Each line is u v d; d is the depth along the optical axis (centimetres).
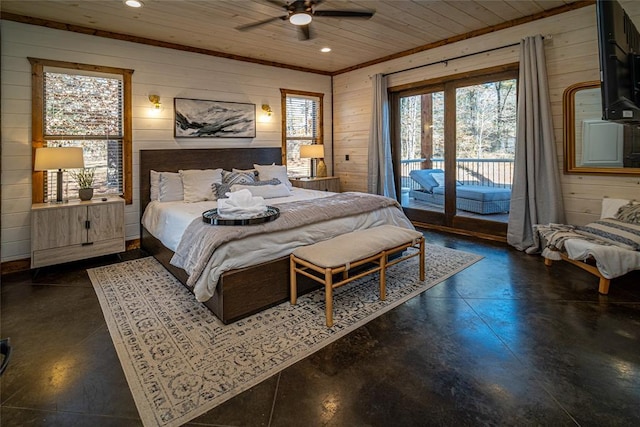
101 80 414
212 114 500
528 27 396
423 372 187
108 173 427
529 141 391
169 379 183
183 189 431
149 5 341
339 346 213
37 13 358
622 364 190
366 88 589
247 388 176
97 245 377
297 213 297
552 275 327
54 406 164
